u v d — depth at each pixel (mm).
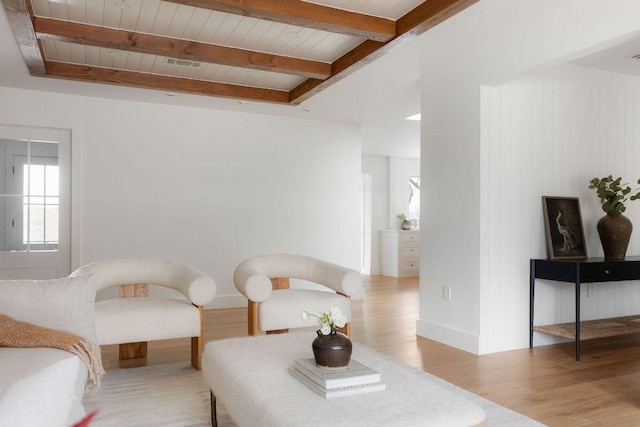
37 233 4895
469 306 3711
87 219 4996
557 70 4023
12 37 3391
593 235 4207
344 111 5641
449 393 1688
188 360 3432
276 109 5555
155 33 3469
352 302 6012
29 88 4734
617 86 4379
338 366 1797
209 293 3146
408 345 3871
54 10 3088
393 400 1607
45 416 751
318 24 3045
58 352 2039
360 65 3816
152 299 3264
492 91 3674
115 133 5121
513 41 3295
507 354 3613
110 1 2965
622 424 2348
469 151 3727
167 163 5344
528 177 3859
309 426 1396
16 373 1752
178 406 2555
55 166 4961
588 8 2795
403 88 4715
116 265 3373
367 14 3166
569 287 4078
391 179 9438
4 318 2162
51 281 2354
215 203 5562
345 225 6246
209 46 3666
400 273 8805
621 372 3172
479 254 3625
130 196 5176
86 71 4223
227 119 5633
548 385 2914
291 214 5949
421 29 3115
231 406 1845
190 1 2711
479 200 3629
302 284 5980
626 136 4430
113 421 2350
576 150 4121
